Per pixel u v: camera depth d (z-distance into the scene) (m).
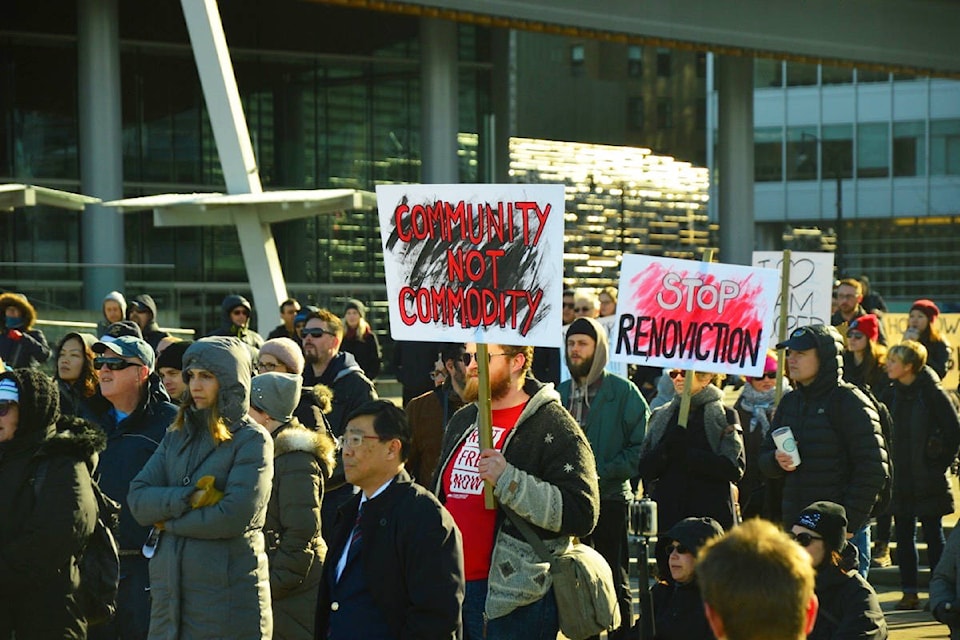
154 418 7.97
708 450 9.00
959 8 46.59
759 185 77.12
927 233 74.38
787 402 9.09
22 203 19.98
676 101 75.69
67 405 9.09
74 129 36.78
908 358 11.41
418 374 15.66
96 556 7.09
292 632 7.32
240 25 39.09
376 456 5.58
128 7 37.22
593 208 52.41
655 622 6.80
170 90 37.97
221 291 37.56
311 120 40.12
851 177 75.62
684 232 55.00
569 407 9.58
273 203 17.95
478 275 6.72
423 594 5.46
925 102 73.81
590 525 6.71
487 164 42.94
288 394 7.60
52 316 22.02
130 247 37.50
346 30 40.50
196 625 6.44
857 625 6.70
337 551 5.73
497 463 6.56
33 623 6.77
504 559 6.72
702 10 40.28
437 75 38.97
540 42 71.75
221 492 6.46
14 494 6.66
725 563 3.29
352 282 40.56
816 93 75.88
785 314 10.45
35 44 36.34
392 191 6.91
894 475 11.45
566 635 6.75
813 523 6.77
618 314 9.12
